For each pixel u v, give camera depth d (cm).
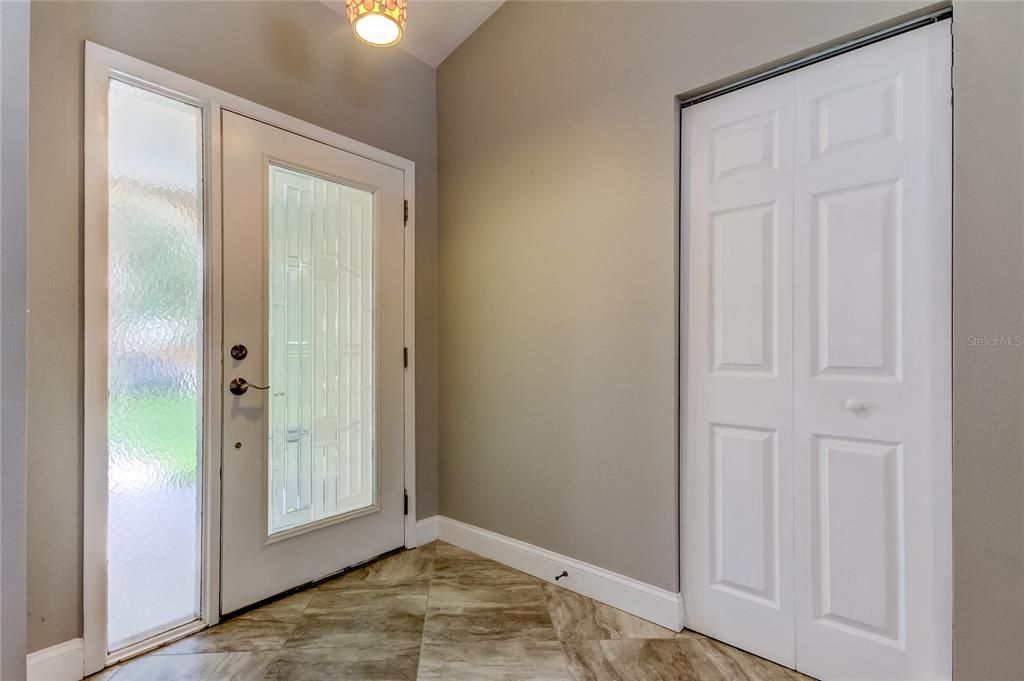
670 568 168
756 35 151
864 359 137
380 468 224
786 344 150
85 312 142
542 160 207
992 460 90
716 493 163
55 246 138
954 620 93
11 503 53
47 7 137
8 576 53
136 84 154
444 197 252
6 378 53
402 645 158
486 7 225
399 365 234
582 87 193
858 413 138
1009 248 89
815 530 144
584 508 192
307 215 200
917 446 129
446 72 251
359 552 216
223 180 173
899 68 131
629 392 179
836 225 141
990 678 90
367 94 222
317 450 203
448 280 249
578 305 194
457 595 190
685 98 169
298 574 193
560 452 200
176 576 164
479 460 233
